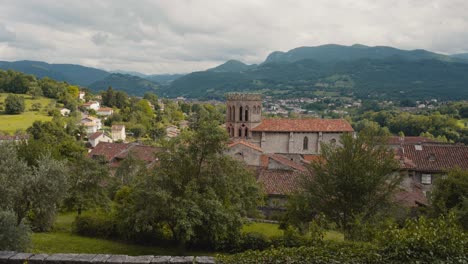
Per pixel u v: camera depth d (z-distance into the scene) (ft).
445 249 60.49
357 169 95.71
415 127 573.33
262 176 171.12
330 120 246.27
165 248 110.42
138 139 606.14
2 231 75.56
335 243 71.51
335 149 104.17
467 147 182.39
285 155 239.91
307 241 95.20
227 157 108.37
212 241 104.68
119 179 189.47
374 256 61.98
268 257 63.10
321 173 100.99
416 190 165.07
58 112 605.73
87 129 591.78
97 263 62.95
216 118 131.34
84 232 124.16
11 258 62.34
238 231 102.99
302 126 239.91
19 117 562.66
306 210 105.91
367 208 97.81
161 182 100.99
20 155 168.45
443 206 108.99
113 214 130.52
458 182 116.26
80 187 154.30
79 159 160.15
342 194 99.40
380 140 102.78
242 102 240.12
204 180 104.37
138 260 63.77
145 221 98.12
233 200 107.45
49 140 408.46
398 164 101.19
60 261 63.05
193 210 94.38
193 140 105.70
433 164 173.78
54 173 101.30
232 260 62.80
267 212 152.66
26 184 94.63
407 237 63.77
